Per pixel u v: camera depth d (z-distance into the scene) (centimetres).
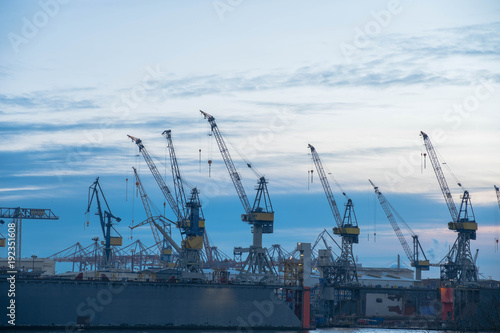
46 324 19750
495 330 10644
